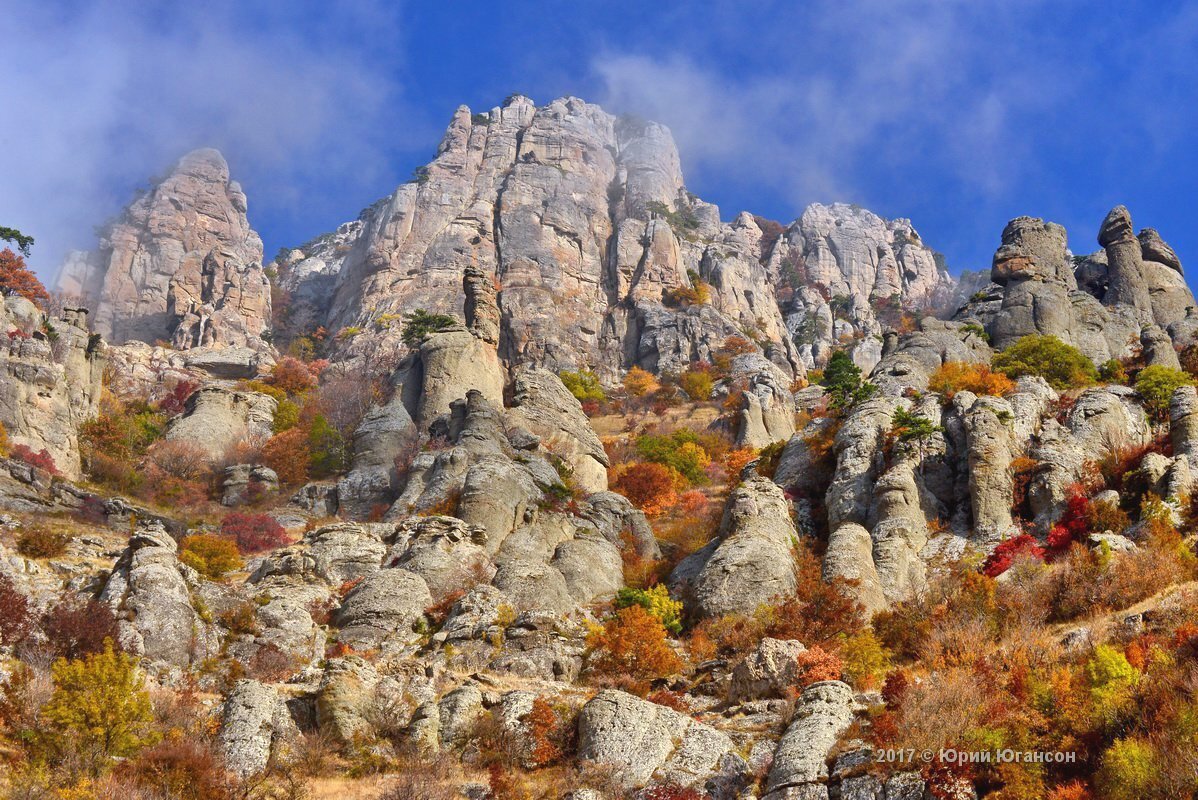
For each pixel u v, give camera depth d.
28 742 26.22
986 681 29.02
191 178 188.88
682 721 30.11
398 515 56.59
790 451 61.50
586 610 46.62
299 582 45.34
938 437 55.19
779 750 27.92
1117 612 36.12
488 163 182.50
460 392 86.69
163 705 29.48
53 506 56.50
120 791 24.38
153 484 76.19
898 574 47.09
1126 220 98.25
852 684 33.84
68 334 81.00
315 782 28.02
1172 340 87.31
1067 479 51.03
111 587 36.31
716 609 44.62
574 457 74.19
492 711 31.16
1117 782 24.33
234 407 91.25
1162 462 48.38
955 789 24.91
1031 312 86.75
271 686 31.17
